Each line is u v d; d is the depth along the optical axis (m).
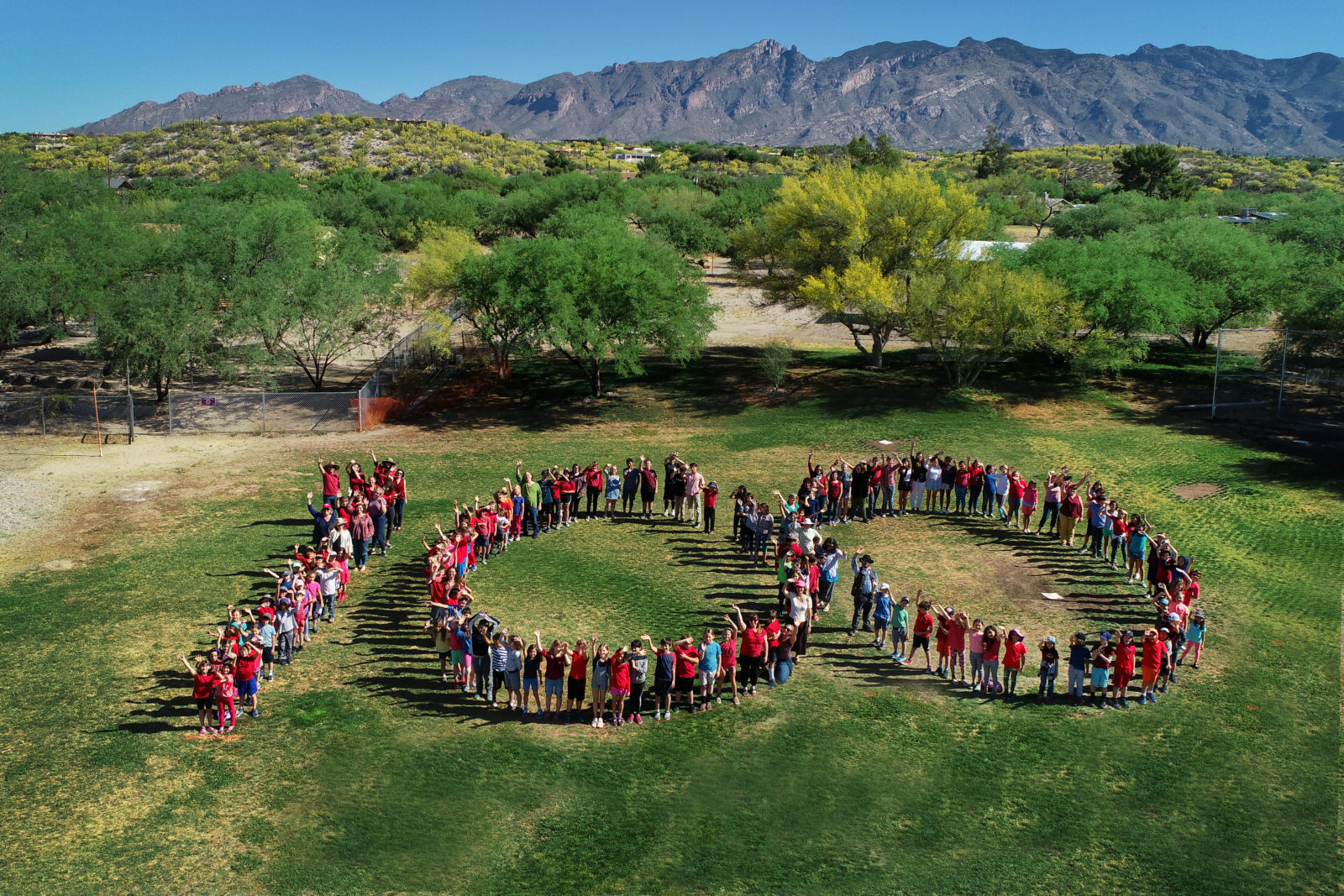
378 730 14.63
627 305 36.44
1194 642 16.48
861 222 39.94
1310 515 24.14
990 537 23.45
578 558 22.12
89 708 15.16
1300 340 35.31
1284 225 54.00
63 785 13.05
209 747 14.05
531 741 14.39
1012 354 41.91
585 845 11.90
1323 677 16.05
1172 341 48.38
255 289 35.09
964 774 13.35
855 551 22.45
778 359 40.88
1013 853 11.65
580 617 18.73
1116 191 107.50
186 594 19.81
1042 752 13.88
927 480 25.38
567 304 35.12
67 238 38.72
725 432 34.22
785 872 11.35
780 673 16.16
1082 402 36.34
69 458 30.47
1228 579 20.27
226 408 35.19
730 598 19.78
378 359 44.56
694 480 24.58
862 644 17.84
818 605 19.17
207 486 27.59
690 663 15.13
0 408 34.53
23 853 11.61
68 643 17.47
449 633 16.09
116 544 22.81
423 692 15.93
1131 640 15.31
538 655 14.97
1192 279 40.56
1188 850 11.64
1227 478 27.25
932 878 11.20
